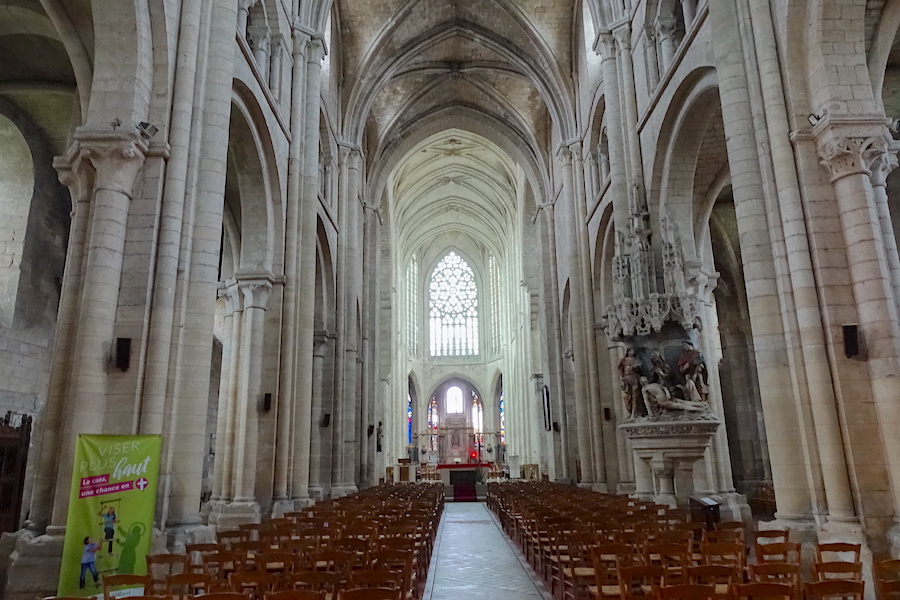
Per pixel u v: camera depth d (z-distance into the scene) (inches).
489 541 665.0
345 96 1105.4
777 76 433.7
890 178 694.5
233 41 497.0
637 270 662.5
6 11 523.8
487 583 426.9
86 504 303.0
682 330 625.0
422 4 1091.9
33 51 608.1
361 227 1283.2
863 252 393.1
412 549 333.7
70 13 451.5
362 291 1295.5
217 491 636.7
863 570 345.7
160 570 358.3
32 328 701.3
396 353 1893.5
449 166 1831.9
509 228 1967.3
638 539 337.4
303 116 770.8
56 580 339.9
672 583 291.0
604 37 800.3
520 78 1301.7
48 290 730.2
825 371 390.0
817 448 390.9
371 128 1364.4
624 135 761.6
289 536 392.5
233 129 612.4
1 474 570.6
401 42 1147.9
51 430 385.1
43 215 724.7
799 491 392.8
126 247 411.5
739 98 451.8
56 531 354.9
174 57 449.7
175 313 424.2
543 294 1357.0
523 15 1080.8
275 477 649.0
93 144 404.8
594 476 935.0
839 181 408.8
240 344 656.4
